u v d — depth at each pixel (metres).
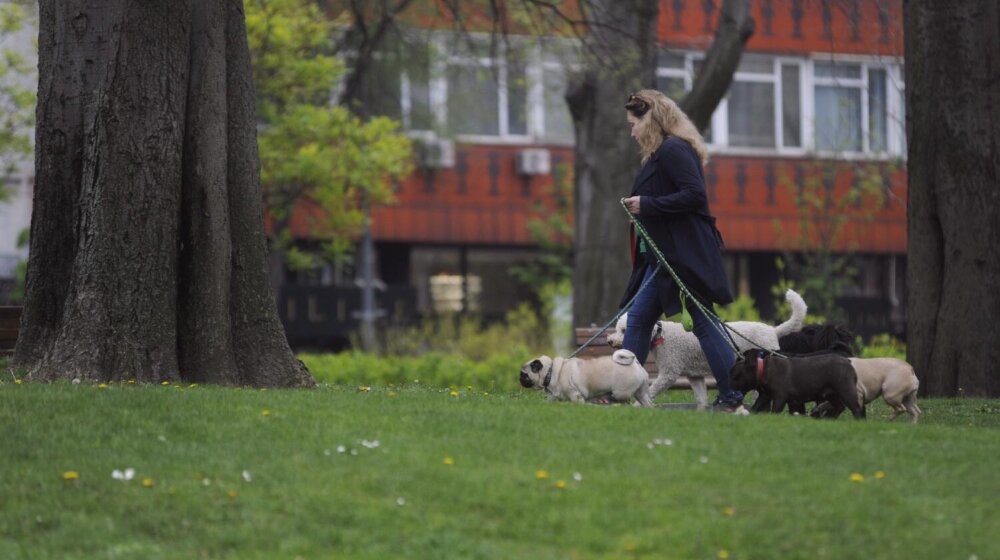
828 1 30.20
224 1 15.61
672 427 11.63
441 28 35.91
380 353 38.00
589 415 12.09
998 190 19.98
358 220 33.75
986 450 11.16
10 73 34.50
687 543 8.73
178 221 15.16
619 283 30.86
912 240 20.44
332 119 32.62
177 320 15.19
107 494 9.62
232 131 15.68
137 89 14.83
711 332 13.77
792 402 14.03
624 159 30.84
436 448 10.74
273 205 33.41
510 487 9.73
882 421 13.22
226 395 12.80
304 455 10.52
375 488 9.73
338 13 35.69
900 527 9.06
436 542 8.73
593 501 9.47
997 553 8.62
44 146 15.45
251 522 9.12
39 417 11.60
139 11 14.90
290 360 15.71
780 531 8.93
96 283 14.66
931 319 20.20
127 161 14.77
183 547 8.75
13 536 8.96
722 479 9.99
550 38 30.80
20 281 37.09
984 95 19.94
